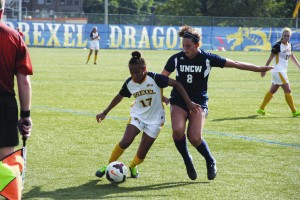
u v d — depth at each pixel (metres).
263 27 124.44
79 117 30.64
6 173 11.69
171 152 22.14
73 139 24.47
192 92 17.91
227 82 54.25
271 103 39.06
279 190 16.88
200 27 120.50
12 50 11.92
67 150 22.17
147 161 20.56
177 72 17.95
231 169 19.47
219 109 35.12
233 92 45.41
